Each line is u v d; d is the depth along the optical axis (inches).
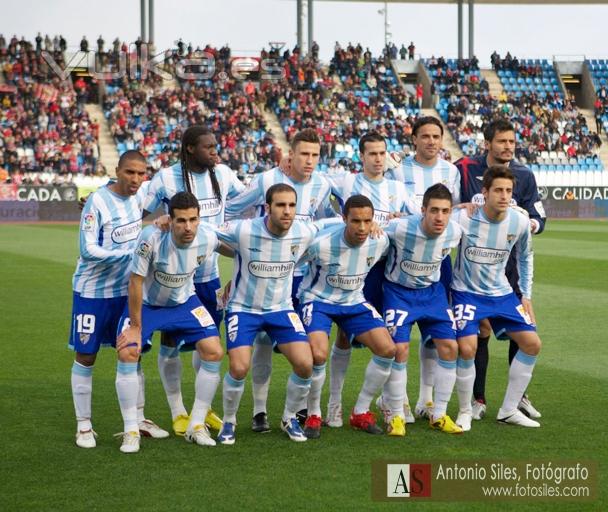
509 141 262.1
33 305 454.6
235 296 235.1
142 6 1541.6
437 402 241.6
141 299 222.2
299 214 267.3
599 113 1632.6
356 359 334.0
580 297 483.8
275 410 261.9
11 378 295.6
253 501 183.0
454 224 243.1
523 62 1738.4
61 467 205.5
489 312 246.1
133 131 1380.4
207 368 227.5
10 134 1312.7
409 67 1662.2
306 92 1525.6
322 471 203.0
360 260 237.0
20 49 1491.1
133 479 196.9
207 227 228.5
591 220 1259.8
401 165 279.1
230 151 1357.0
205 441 224.5
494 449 220.1
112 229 235.8
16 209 1175.6
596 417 249.4
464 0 1694.1
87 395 225.6
